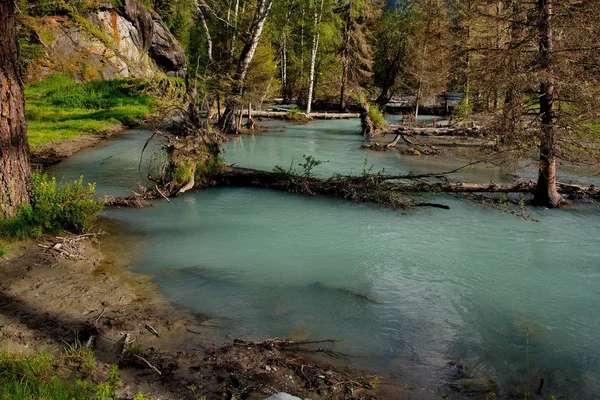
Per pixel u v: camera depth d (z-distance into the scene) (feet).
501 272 24.53
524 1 34.01
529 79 32.09
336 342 17.33
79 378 13.73
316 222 32.78
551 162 35.96
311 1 116.57
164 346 16.30
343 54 129.18
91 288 20.53
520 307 20.71
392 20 162.09
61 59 111.04
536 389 14.88
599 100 31.17
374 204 37.65
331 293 21.65
